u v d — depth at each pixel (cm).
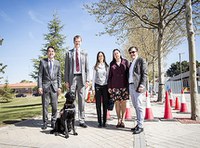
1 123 771
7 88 5603
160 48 1670
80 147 467
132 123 743
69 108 567
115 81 664
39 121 806
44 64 670
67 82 705
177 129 627
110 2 1532
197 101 764
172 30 2038
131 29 1762
